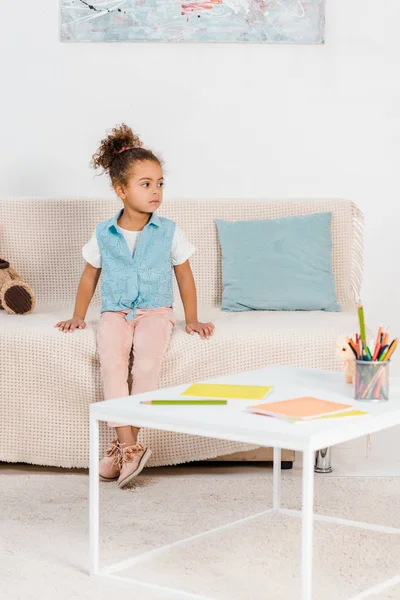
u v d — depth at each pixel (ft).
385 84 11.82
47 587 5.24
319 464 7.98
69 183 11.87
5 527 6.32
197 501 7.04
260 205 10.10
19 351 8.01
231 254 9.74
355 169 11.92
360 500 7.05
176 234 8.54
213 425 4.83
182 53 11.73
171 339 8.09
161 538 6.14
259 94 11.80
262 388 5.71
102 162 8.82
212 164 11.87
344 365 5.98
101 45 11.71
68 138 11.83
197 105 11.80
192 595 5.06
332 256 10.03
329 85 11.80
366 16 11.72
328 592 5.16
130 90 11.78
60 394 7.98
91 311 9.38
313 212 10.12
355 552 5.81
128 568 5.53
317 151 11.89
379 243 12.00
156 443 7.92
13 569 5.52
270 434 4.64
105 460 7.57
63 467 8.26
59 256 10.05
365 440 9.29
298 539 6.07
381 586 5.19
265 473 8.02
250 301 9.52
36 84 11.78
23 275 10.06
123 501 7.04
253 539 6.06
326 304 9.50
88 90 11.78
